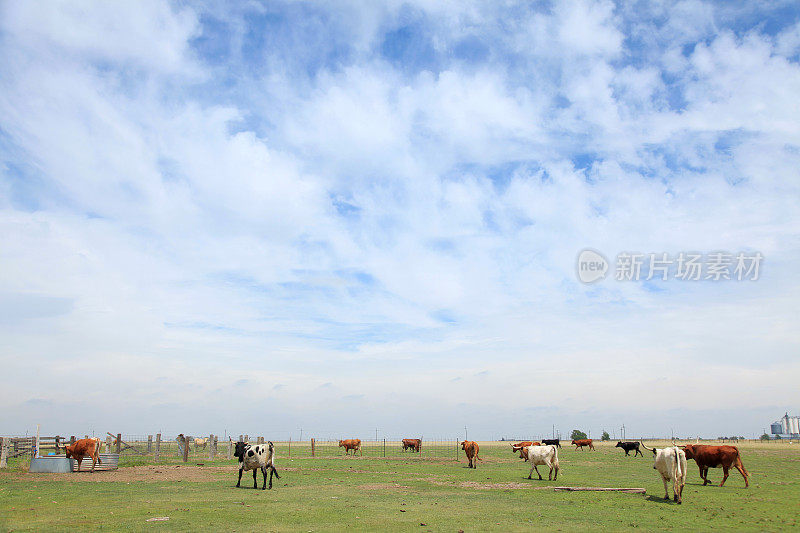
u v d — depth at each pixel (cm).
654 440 12612
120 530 1409
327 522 1545
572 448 7662
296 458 4947
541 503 1948
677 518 1620
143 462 4153
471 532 1400
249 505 1870
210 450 4819
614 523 1530
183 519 1575
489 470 3519
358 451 6506
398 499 2052
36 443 3897
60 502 1923
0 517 1606
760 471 3391
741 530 1424
